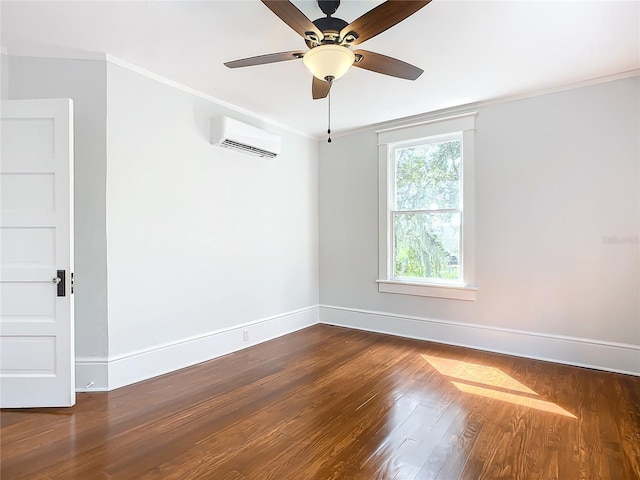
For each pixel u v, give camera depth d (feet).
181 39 7.87
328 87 7.98
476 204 11.80
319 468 5.80
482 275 11.74
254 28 7.44
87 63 8.64
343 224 14.97
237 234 12.05
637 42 7.91
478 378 9.41
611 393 8.47
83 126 8.63
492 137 11.48
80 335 8.69
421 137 12.82
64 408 7.80
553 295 10.62
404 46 8.07
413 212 13.25
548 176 10.63
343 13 6.91
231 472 5.70
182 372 9.95
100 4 6.59
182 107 10.33
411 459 6.02
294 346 12.32
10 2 6.51
